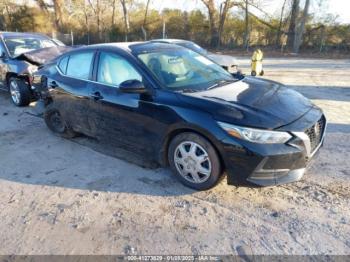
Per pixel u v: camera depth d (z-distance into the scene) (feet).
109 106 13.80
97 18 109.60
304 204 11.06
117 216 10.77
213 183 11.45
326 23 79.05
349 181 12.44
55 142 17.47
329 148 15.52
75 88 15.51
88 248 9.36
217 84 13.34
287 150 10.38
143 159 14.80
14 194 12.37
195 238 9.62
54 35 104.58
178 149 11.99
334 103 24.30
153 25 105.29
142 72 12.89
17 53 25.59
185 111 11.35
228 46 91.50
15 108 24.54
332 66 49.03
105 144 16.14
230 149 10.53
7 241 9.75
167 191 12.16
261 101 11.71
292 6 81.00
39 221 10.65
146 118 12.51
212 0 92.63
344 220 10.17
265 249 9.08
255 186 10.64
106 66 14.34
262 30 88.07
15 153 16.19
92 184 12.88
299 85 32.55
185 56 14.94
